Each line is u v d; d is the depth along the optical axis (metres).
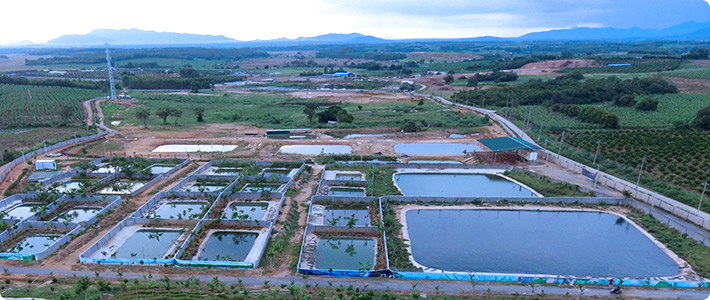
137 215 71.94
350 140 125.62
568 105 164.12
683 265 58.16
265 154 110.75
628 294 50.38
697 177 88.69
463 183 92.31
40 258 56.53
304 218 71.75
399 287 51.19
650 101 162.50
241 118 160.00
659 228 68.62
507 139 110.06
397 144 123.44
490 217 74.12
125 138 125.62
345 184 88.00
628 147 111.06
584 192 83.19
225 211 74.56
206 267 55.22
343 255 60.16
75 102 192.88
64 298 45.38
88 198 77.06
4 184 85.75
